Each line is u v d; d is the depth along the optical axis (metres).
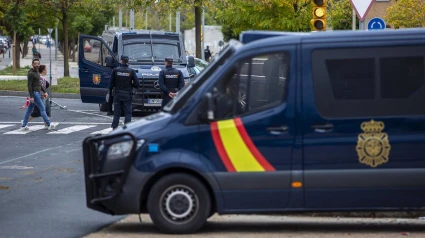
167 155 23.05
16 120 63.34
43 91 57.22
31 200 29.77
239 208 23.19
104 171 23.58
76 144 48.22
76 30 187.00
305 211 23.22
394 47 22.95
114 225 25.28
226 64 23.31
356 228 24.94
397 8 94.31
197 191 23.19
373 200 23.14
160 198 23.20
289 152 22.95
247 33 23.86
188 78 63.88
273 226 25.30
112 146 23.55
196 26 93.31
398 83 22.92
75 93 89.81
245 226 25.30
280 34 23.66
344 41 23.02
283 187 23.02
